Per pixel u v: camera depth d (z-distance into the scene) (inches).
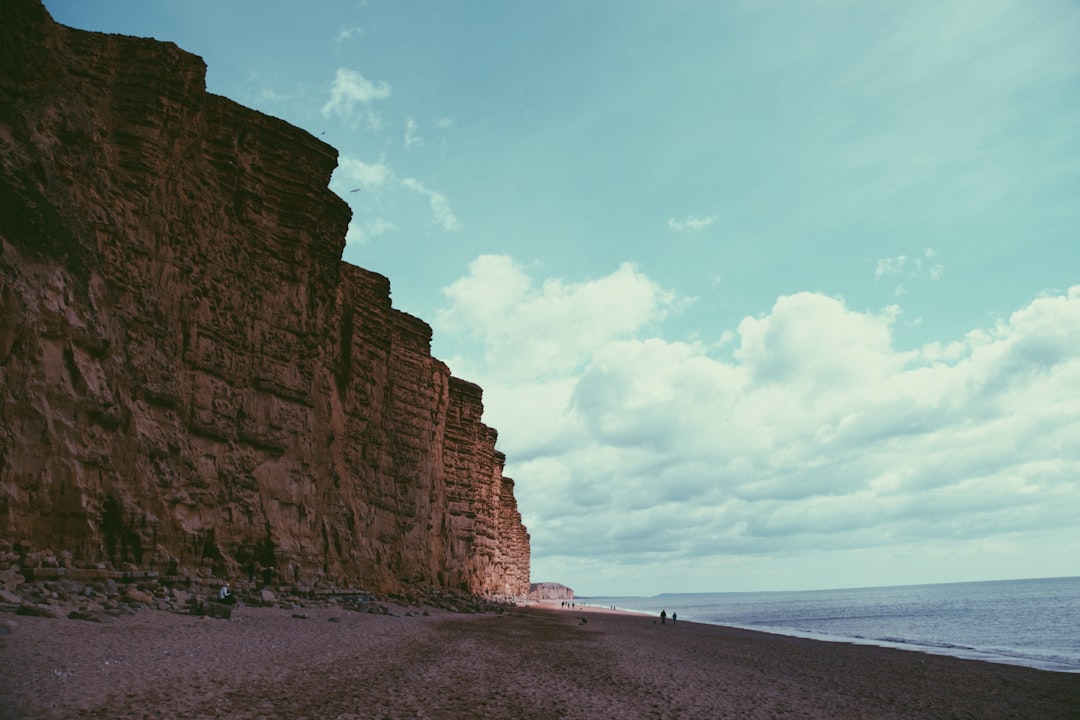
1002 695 997.2
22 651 523.2
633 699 675.4
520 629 1459.2
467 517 2945.4
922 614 4525.1
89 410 933.8
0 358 829.8
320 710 473.1
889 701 873.5
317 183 1546.5
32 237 895.1
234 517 1234.6
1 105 890.7
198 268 1240.8
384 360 2096.5
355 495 1872.5
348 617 1150.3
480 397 3230.8
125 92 1157.1
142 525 989.2
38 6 964.0
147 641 638.5
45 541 851.4
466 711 527.8
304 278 1494.8
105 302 1017.5
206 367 1230.3
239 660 612.4
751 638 2018.9
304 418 1439.5
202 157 1284.4
